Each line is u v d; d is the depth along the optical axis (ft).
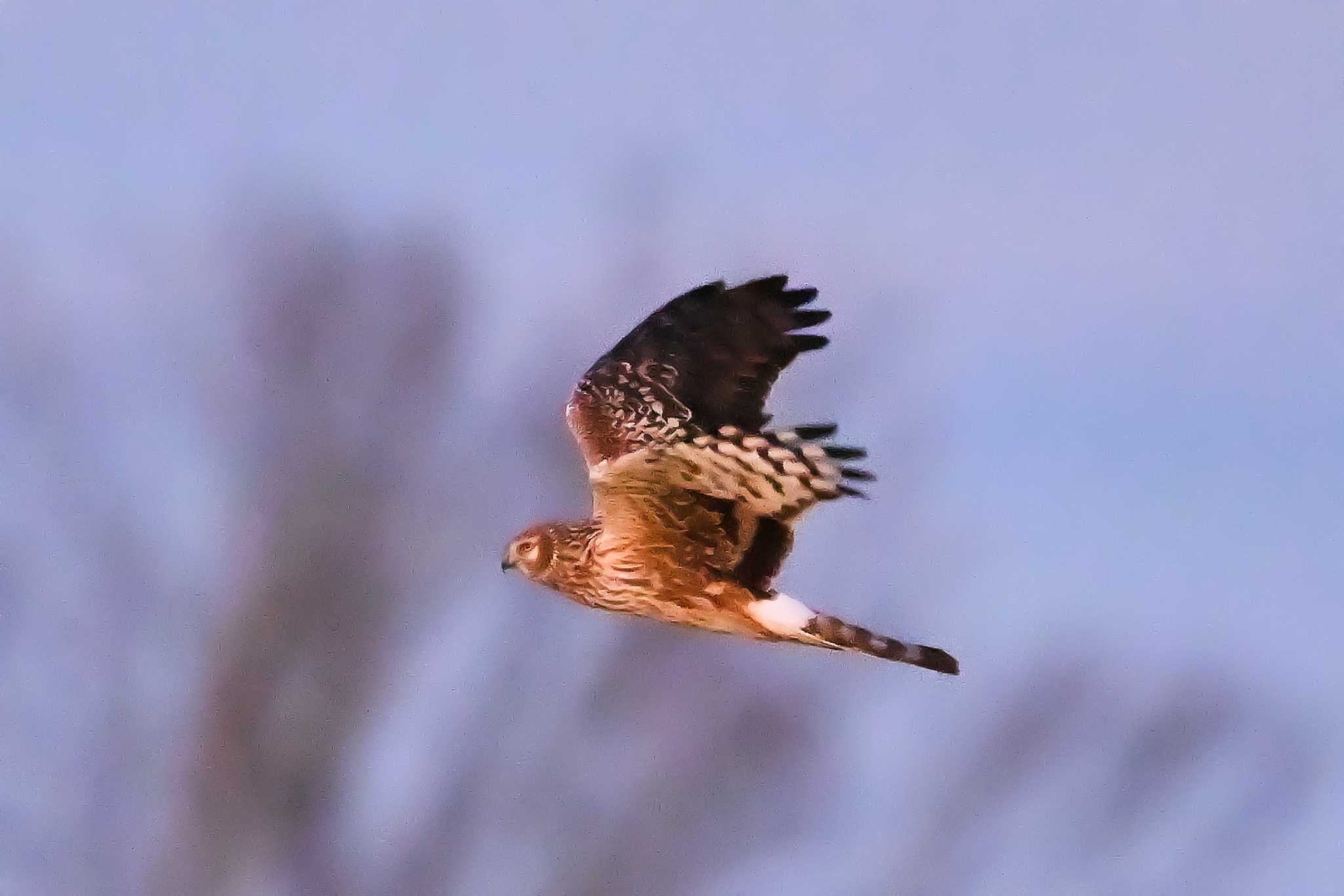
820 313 39.93
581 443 40.22
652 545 40.75
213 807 57.26
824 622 40.57
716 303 40.24
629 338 40.55
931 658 40.47
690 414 39.70
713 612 40.86
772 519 40.22
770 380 39.78
